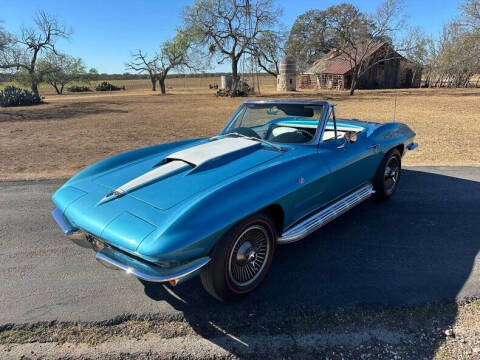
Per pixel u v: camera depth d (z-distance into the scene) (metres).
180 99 33.38
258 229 2.68
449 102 22.55
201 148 3.28
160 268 2.21
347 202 3.72
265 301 2.72
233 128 4.14
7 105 28.73
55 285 2.99
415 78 48.12
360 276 3.01
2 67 39.31
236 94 36.44
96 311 2.65
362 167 3.92
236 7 33.94
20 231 4.01
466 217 4.12
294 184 2.85
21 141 10.58
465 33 31.69
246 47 35.50
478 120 13.42
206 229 2.23
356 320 2.49
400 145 4.68
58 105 28.33
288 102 3.78
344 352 2.22
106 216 2.45
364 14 33.53
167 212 2.34
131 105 26.61
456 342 2.26
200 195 2.45
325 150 3.45
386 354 2.19
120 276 3.12
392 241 3.60
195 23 35.56
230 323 2.50
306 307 2.63
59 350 2.29
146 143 9.95
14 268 3.25
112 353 2.26
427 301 2.65
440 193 4.91
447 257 3.27
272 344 2.30
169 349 2.29
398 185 5.29
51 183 5.82
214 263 2.41
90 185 2.96
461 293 2.73
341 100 26.31
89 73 65.75
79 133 12.26
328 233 3.82
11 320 2.56
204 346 2.30
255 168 2.88
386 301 2.67
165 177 2.82
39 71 43.03
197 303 2.73
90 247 2.69
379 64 46.12
